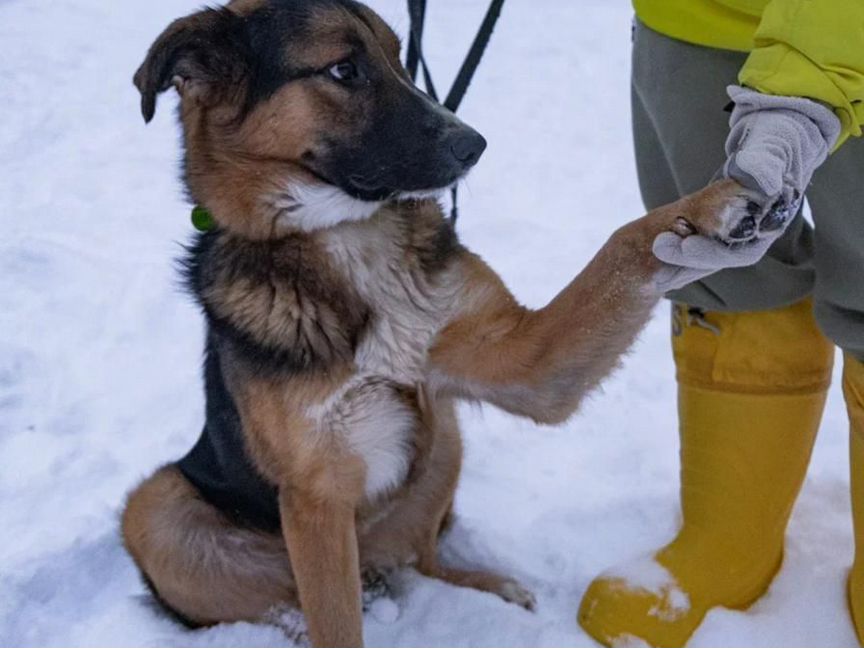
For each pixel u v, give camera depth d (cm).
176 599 202
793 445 192
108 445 237
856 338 179
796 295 187
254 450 190
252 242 189
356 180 188
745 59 179
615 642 189
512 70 445
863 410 182
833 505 209
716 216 158
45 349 265
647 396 242
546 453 228
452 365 192
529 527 212
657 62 184
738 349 189
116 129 401
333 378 185
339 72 186
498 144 373
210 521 203
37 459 234
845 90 158
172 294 283
